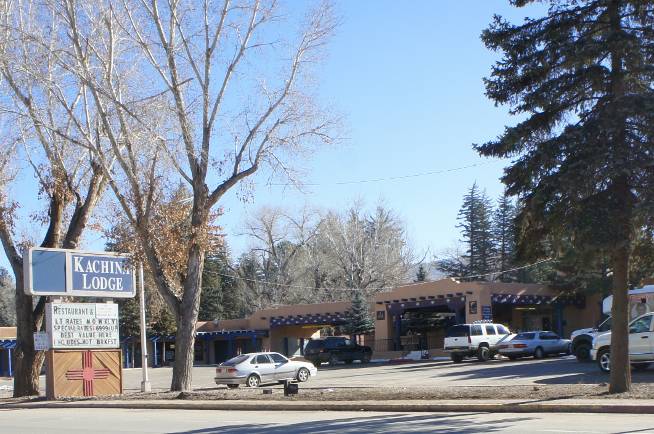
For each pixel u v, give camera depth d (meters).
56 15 24.98
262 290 78.25
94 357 30.02
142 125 24.12
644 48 17.66
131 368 67.31
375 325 55.22
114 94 24.67
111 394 29.83
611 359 18.69
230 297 83.81
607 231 16.81
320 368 48.34
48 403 26.95
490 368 34.94
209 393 25.98
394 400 20.72
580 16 18.22
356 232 72.69
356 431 14.78
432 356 50.47
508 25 18.53
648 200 16.53
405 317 58.62
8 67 25.61
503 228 80.88
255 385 32.56
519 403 17.80
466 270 80.06
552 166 17.75
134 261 28.81
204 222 26.02
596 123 17.22
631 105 16.91
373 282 71.50
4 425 19.14
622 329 18.45
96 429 16.92
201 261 26.95
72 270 29.84
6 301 100.69
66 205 30.92
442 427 14.85
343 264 72.69
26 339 30.91
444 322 58.78
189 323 26.84
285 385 24.27
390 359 50.88
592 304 52.56
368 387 27.14
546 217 17.91
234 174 25.81
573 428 13.73
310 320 61.28
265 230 77.44
